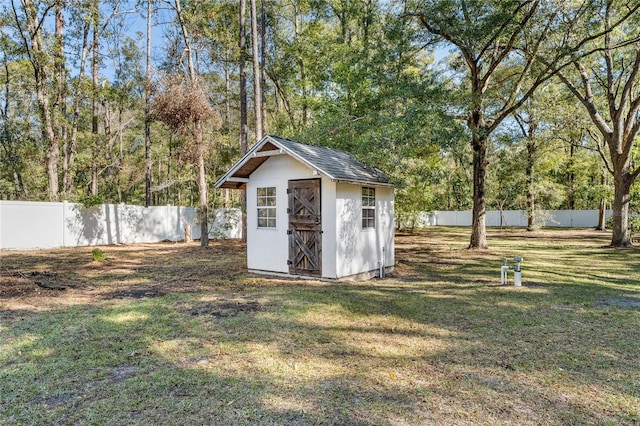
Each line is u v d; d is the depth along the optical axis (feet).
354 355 13.92
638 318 18.70
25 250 47.85
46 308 20.45
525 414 9.80
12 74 63.57
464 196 113.09
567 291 25.12
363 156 32.55
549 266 35.96
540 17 37.78
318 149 32.12
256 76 53.62
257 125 53.67
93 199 54.39
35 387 11.22
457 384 11.53
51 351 14.10
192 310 19.97
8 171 69.97
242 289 25.53
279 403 10.30
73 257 41.81
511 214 104.73
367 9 59.36
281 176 30.83
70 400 10.45
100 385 11.36
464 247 53.06
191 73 49.11
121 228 59.47
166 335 15.96
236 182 33.17
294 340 15.46
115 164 75.10
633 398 10.68
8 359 13.33
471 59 44.47
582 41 38.27
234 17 65.10
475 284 27.84
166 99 47.26
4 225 47.34
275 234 31.35
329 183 28.25
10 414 9.71
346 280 28.94
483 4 35.60
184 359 13.41
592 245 54.13
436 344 15.14
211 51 54.85
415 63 49.01
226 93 78.59
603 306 21.16
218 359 13.42
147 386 11.28
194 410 9.92
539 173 77.15
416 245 56.70
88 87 61.26
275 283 27.81
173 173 100.48
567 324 17.76
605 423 9.39
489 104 52.85
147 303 21.40
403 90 37.22
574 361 13.38
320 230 28.78
